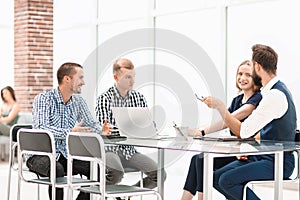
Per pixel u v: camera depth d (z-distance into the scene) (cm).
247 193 440
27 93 1047
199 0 779
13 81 1088
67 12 971
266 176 432
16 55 1075
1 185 727
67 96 507
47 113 493
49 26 1068
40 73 1060
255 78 460
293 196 629
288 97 450
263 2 705
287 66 685
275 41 695
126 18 887
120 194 387
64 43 976
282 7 686
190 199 455
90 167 475
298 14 670
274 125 446
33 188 702
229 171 432
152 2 849
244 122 446
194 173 453
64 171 500
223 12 747
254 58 459
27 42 1049
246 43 727
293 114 452
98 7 938
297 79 675
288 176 447
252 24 720
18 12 1070
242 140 440
